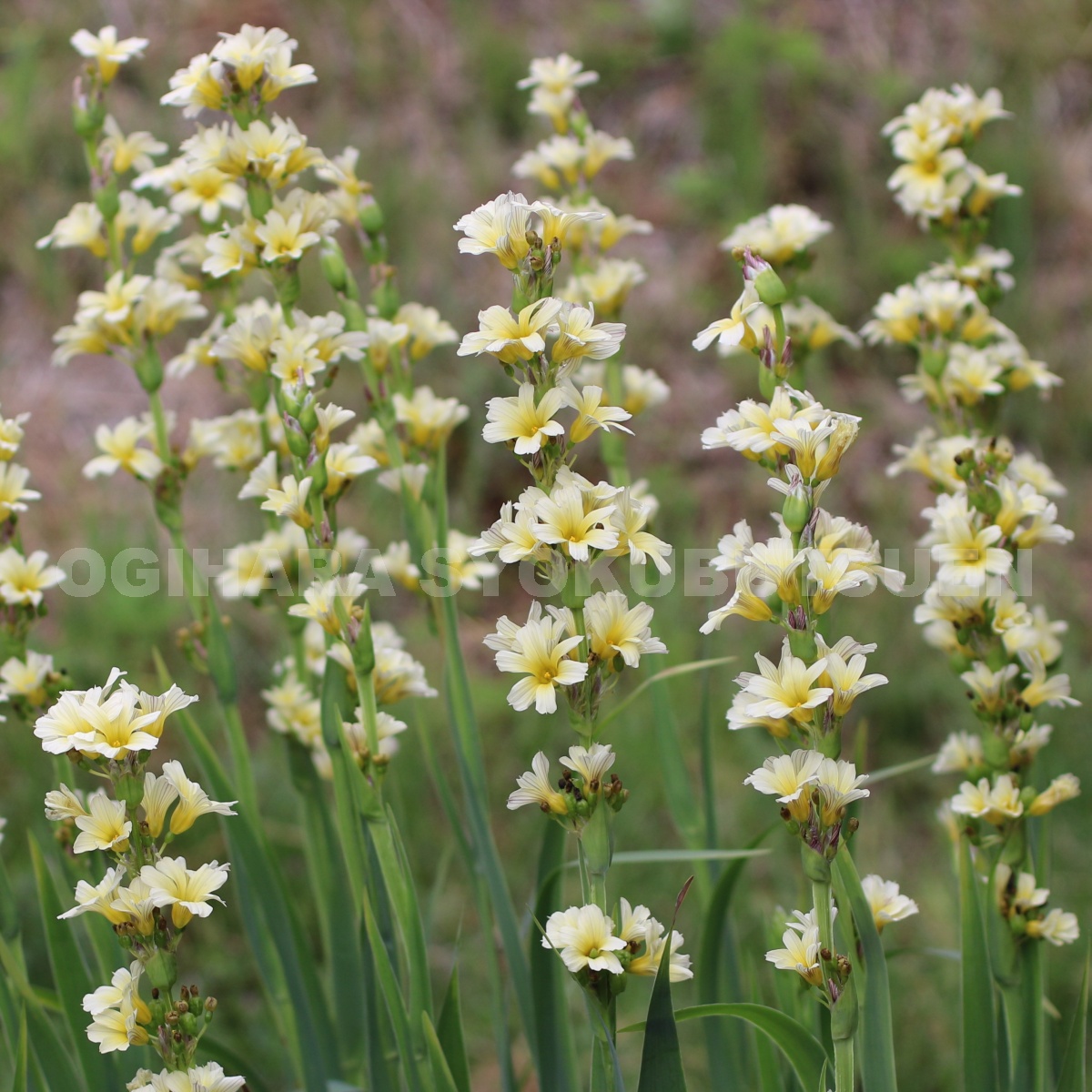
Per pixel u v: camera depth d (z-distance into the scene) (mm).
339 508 3412
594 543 1654
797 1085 1808
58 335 1847
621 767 2809
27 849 2473
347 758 1776
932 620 1804
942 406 1868
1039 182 4445
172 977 1674
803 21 4855
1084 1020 1778
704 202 4414
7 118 4227
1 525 1813
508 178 4395
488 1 4938
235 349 1796
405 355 1863
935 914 2561
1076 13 4844
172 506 1856
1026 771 1789
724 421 1685
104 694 1678
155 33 4484
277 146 1789
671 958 1690
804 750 1661
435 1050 1748
